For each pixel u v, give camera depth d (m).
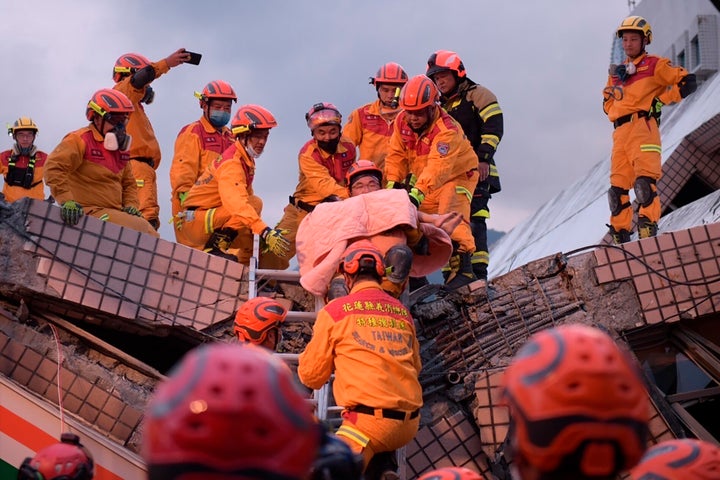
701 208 10.59
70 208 6.61
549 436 1.24
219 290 6.95
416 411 5.18
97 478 6.08
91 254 6.65
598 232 12.23
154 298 6.77
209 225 7.45
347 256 5.32
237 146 7.33
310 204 7.79
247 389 1.08
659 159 8.73
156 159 9.37
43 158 11.16
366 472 5.14
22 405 6.09
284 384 1.11
